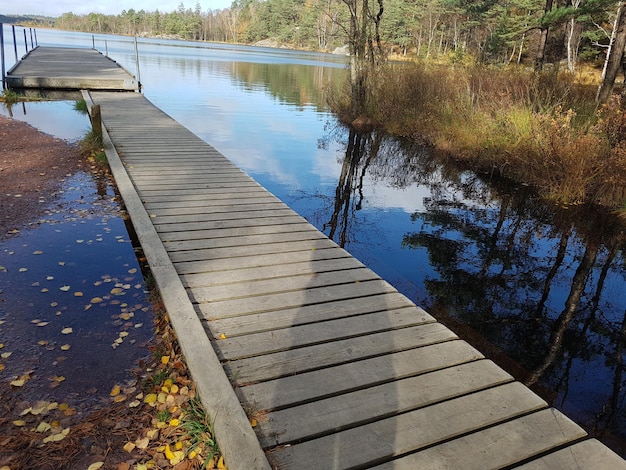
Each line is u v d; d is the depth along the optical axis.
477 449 1.88
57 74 14.46
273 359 2.36
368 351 2.47
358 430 1.94
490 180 7.99
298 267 3.41
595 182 6.74
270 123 11.92
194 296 2.92
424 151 9.88
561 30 27.73
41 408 2.15
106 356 2.56
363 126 12.05
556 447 1.92
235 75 23.59
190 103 14.24
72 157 6.74
